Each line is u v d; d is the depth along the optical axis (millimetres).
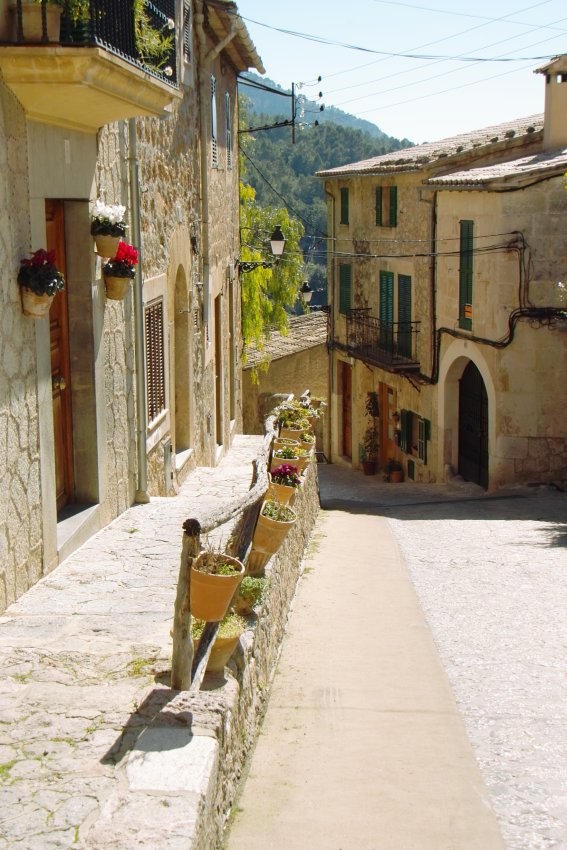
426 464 22250
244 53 16922
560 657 7641
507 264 17625
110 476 8859
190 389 13094
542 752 5785
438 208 20500
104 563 7410
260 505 6629
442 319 20609
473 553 12148
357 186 26641
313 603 9391
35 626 5824
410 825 4793
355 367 27641
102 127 8492
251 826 4652
